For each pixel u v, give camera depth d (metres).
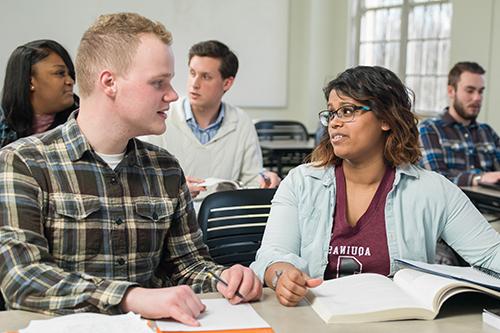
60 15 6.37
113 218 1.39
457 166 3.45
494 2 5.80
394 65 7.29
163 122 1.37
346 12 7.59
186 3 6.88
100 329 1.06
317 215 1.68
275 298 1.32
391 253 1.62
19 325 1.13
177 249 1.55
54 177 1.33
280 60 7.44
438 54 6.77
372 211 1.65
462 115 3.46
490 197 2.86
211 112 3.04
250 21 7.22
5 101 2.59
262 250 1.60
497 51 5.79
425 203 1.65
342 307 1.21
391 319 1.19
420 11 6.95
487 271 1.52
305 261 1.52
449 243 1.70
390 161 1.68
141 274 1.44
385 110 1.60
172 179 1.51
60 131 1.39
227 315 1.19
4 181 1.28
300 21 7.52
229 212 2.08
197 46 2.98
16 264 1.22
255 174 3.10
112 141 1.38
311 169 1.74
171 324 1.13
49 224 1.32
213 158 3.04
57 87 2.59
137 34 1.30
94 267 1.37
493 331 1.15
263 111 7.46
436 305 1.21
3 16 6.17
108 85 1.31
